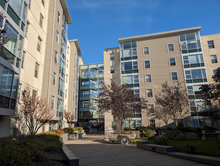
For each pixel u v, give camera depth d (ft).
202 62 88.74
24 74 48.16
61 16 78.23
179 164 21.94
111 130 71.87
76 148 38.78
